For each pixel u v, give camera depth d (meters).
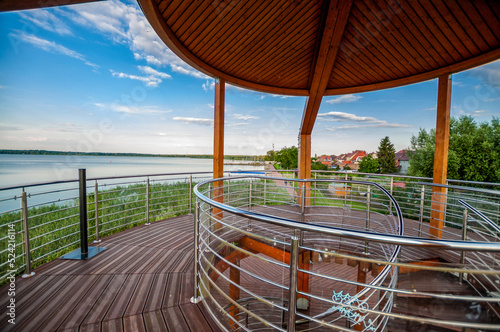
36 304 1.96
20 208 2.34
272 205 5.91
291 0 2.74
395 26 3.14
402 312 2.93
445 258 3.12
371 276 3.56
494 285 2.53
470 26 2.95
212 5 2.71
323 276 1.23
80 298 2.05
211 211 3.27
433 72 3.99
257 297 1.42
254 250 3.86
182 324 1.77
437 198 3.96
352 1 2.77
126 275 2.46
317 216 4.91
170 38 3.00
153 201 6.12
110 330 1.69
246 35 3.29
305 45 3.63
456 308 2.74
